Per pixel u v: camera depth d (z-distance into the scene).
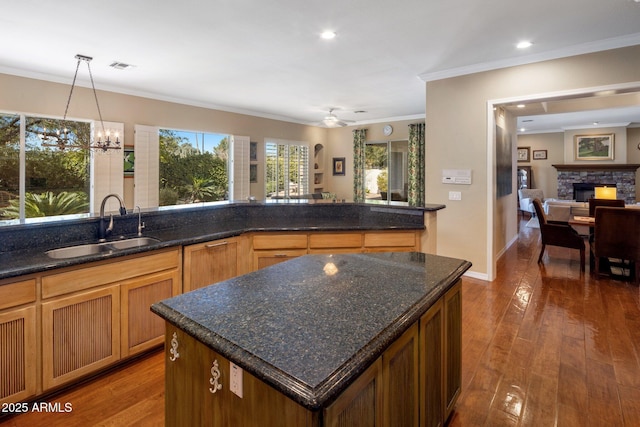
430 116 4.55
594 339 2.80
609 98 5.55
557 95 3.70
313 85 5.12
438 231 4.55
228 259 2.96
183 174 6.34
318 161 9.17
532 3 2.69
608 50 3.43
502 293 3.87
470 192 4.32
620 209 4.20
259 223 3.44
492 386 2.20
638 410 1.96
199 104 6.28
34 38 3.37
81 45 3.56
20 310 1.85
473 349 2.66
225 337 1.07
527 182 10.98
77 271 2.06
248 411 1.01
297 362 0.93
